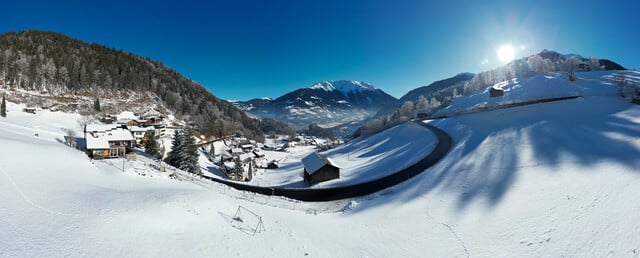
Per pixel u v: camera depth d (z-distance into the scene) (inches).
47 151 1322.6
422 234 1001.5
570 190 1065.5
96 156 1804.9
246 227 853.8
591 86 4136.3
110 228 652.1
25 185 798.5
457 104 5502.0
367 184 1905.8
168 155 2517.2
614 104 2378.2
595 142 1512.1
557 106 2655.0
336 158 3344.0
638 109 2064.5
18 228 569.6
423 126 3489.2
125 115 4936.0
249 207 1079.0
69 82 5418.3
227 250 696.4
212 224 810.8
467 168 1641.2
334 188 1943.9
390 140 3395.7
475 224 1024.9
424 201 1328.7
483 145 1980.8
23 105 4067.4
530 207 1038.4
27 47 6186.0
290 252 765.3
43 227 595.2
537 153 1565.0
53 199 751.1
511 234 915.4
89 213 702.5
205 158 3499.0
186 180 1622.8
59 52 6432.1
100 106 5073.8
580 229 837.8
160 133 4047.7
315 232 976.9
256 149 4995.1
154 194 954.7
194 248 665.0
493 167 1544.0
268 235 835.4
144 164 1716.3
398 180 1846.7
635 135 1478.8
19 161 1011.9
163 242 653.3
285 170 3275.1
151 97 6628.9
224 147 4785.9
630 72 5329.7
